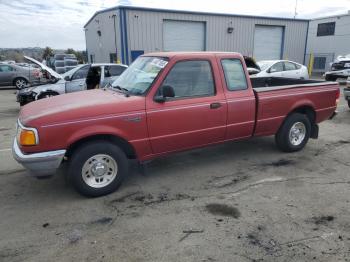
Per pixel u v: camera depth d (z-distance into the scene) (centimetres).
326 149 587
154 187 426
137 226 330
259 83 679
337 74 1992
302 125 560
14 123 833
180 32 2158
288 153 562
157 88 405
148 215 352
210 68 446
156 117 404
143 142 405
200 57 437
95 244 299
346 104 1117
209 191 412
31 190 421
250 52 2486
